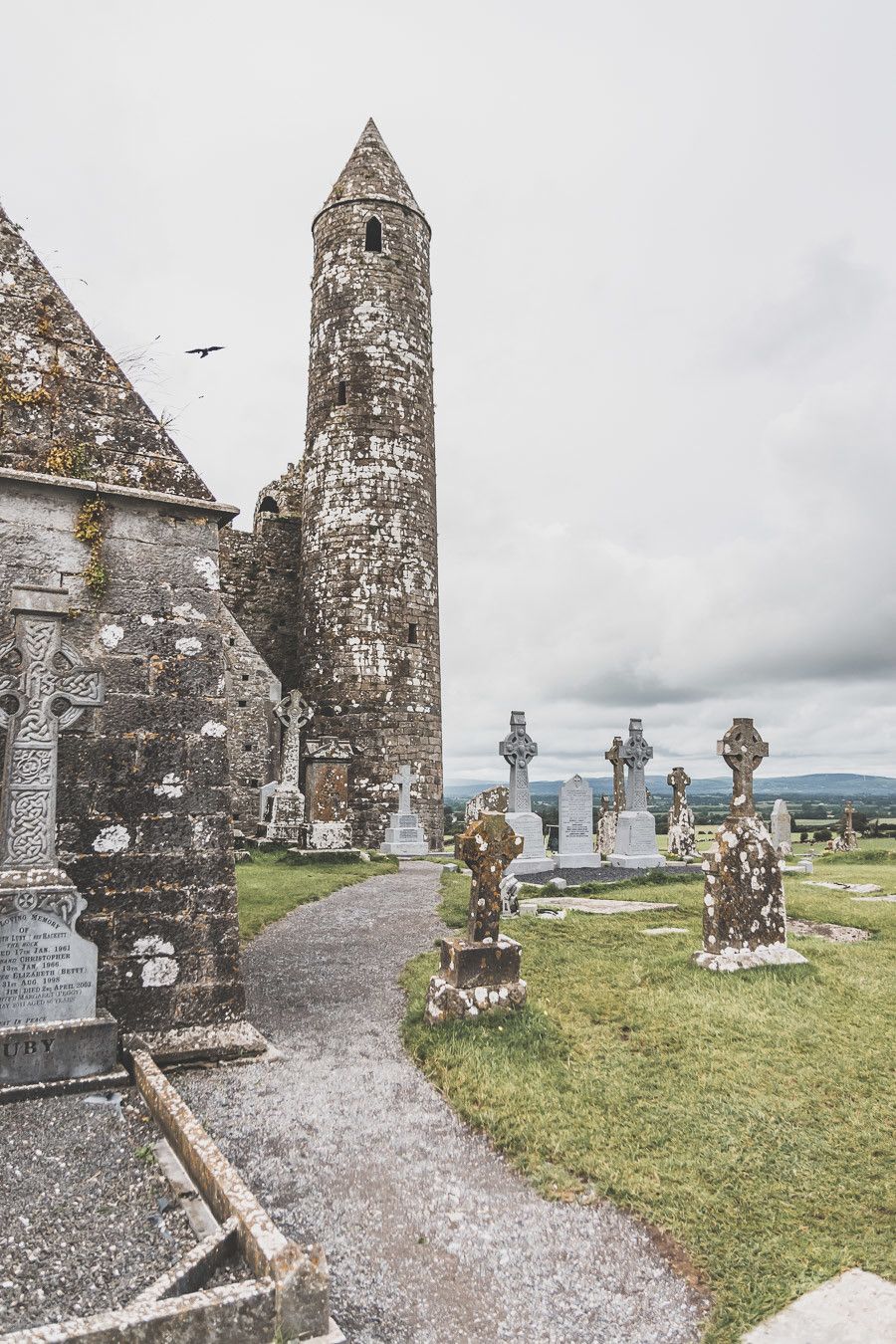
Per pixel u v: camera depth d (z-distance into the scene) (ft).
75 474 20.01
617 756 75.66
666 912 37.35
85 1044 15.83
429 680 82.07
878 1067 17.60
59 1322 8.60
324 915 37.55
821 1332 9.99
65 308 21.03
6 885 15.84
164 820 19.66
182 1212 11.41
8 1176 12.30
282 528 97.86
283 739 68.03
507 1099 16.31
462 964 20.58
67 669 17.65
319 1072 18.17
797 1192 13.14
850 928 33.24
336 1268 11.21
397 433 83.71
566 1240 11.99
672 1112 15.71
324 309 86.63
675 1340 10.05
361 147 90.53
